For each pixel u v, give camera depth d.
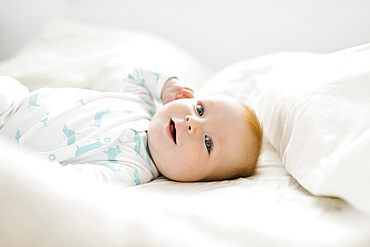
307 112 0.91
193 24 2.09
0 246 0.65
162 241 0.65
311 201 0.81
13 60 1.87
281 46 1.91
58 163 0.90
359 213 0.74
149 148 1.07
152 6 2.14
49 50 1.90
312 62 1.10
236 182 0.97
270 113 1.12
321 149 0.82
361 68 0.88
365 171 0.72
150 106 1.26
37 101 1.03
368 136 0.74
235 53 2.03
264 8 1.91
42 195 0.66
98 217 0.67
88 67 1.64
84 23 2.24
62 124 1.00
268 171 1.06
